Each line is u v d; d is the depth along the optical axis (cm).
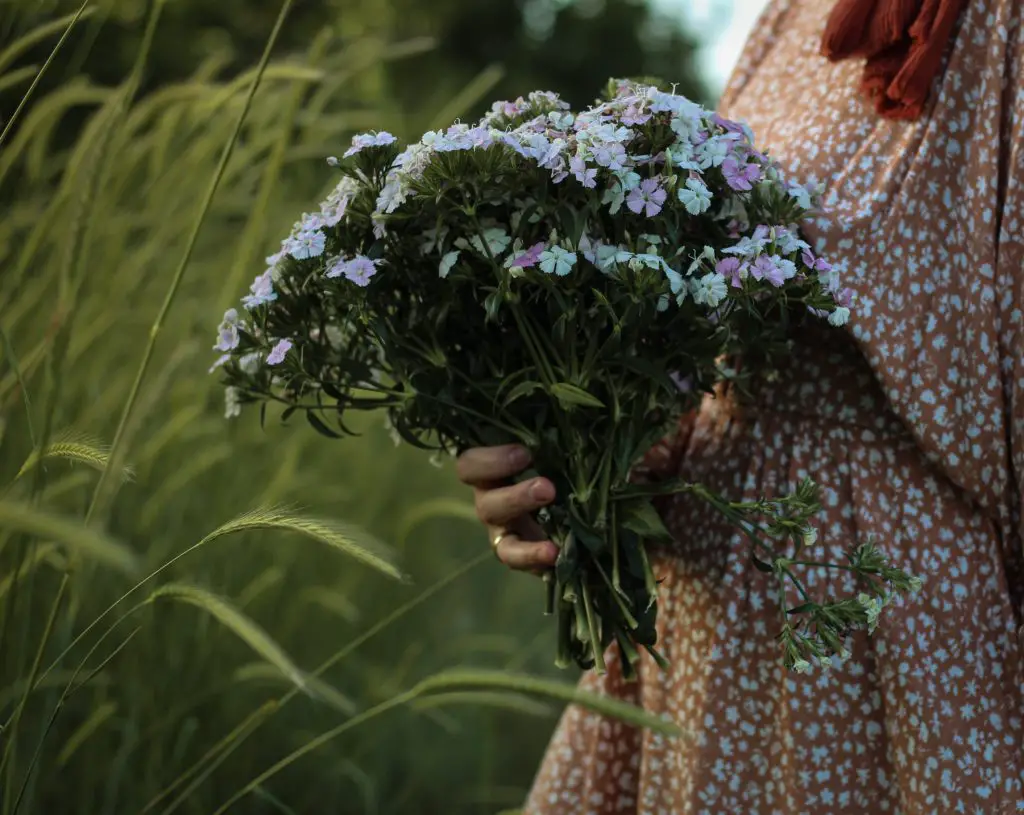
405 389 104
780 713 106
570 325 100
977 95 103
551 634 167
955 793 102
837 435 106
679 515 112
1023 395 101
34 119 126
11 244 138
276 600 148
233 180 153
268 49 98
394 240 103
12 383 111
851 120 107
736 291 99
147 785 125
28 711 125
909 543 104
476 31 761
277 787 141
